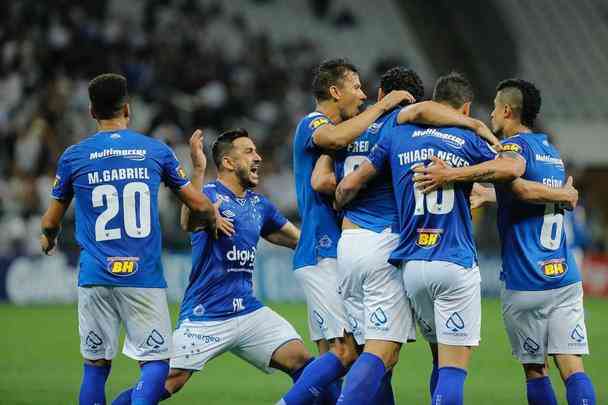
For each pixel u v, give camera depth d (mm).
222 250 24062
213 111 73438
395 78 23266
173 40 78312
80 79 72062
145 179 22078
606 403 28859
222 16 87625
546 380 23656
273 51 85062
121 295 21859
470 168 21125
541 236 22922
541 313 23016
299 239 24188
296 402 22375
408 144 21562
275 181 69188
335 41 92062
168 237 62406
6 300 60656
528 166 22859
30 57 71938
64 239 61844
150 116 70062
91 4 79312
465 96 22281
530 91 23484
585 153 87688
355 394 21141
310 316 23844
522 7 98750
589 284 69000
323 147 22438
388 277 21938
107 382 32656
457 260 21062
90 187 21984
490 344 42750
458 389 20812
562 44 96312
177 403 29078
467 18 97312
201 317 24109
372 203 22328
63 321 50812
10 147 65750
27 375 34250
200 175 23656
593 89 92688
